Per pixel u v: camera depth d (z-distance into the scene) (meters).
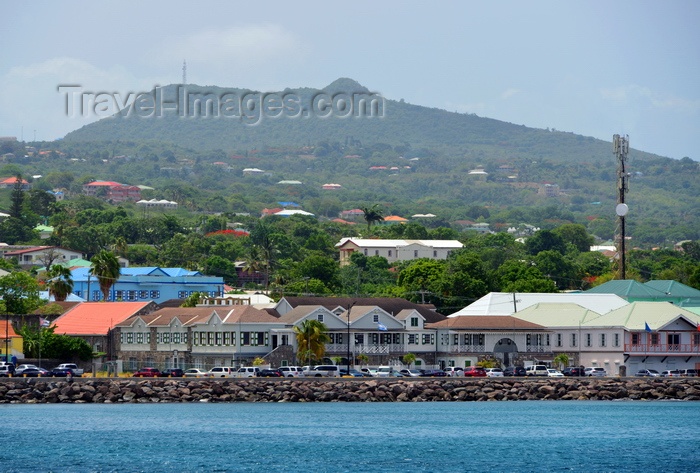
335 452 193.25
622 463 186.50
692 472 179.62
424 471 178.75
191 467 178.62
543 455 193.62
